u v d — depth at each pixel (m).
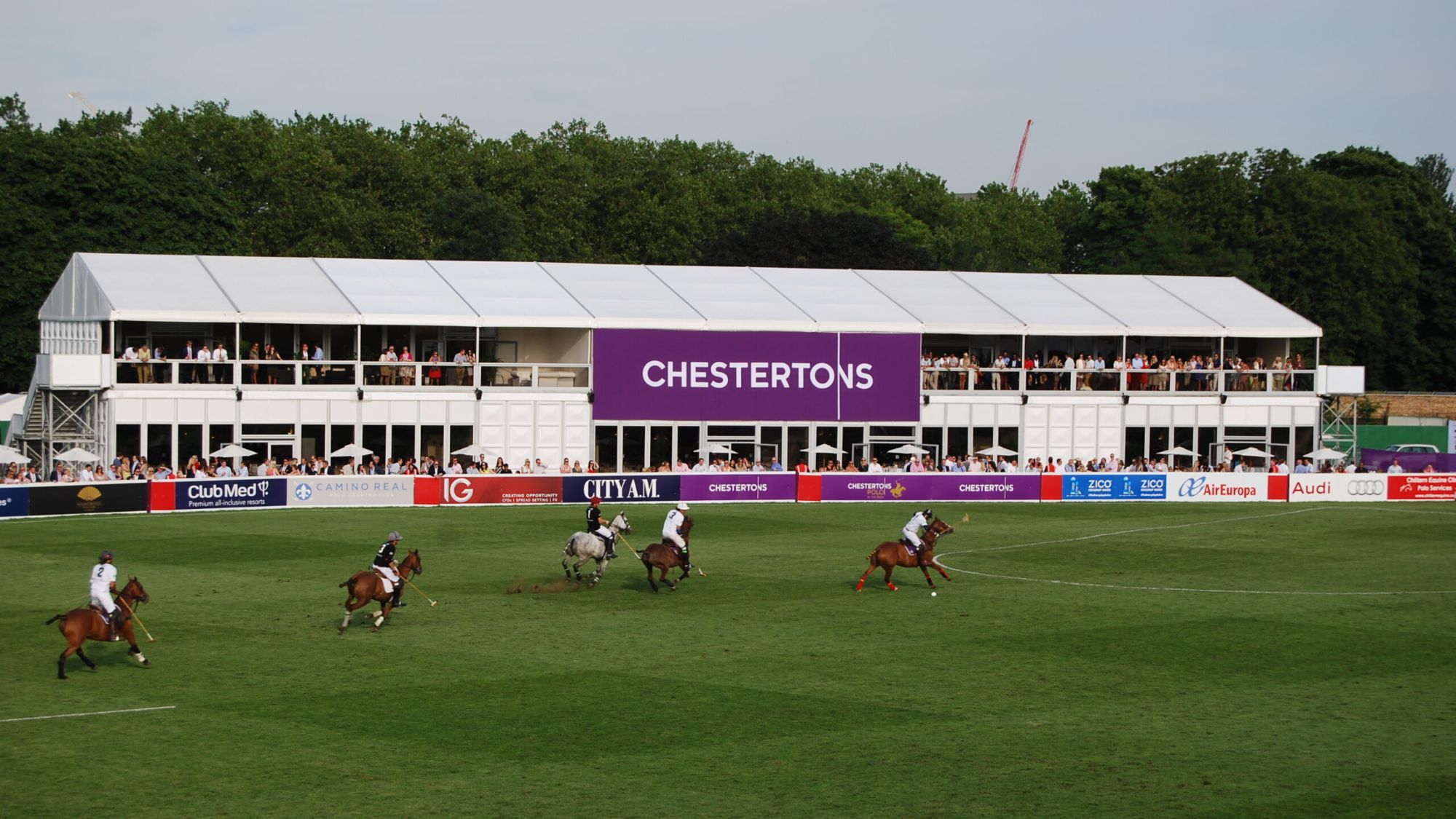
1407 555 51.09
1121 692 29.41
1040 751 25.03
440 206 126.94
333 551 48.78
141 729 26.00
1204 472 71.62
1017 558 49.75
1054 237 169.75
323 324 73.25
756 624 36.56
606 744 25.19
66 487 58.25
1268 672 31.34
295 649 32.94
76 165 95.50
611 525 44.34
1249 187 134.50
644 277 82.12
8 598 39.00
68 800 22.11
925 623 36.88
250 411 70.06
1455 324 134.62
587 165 143.25
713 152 161.50
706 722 26.67
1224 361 85.75
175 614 37.19
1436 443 104.25
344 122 144.00
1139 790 22.89
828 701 28.36
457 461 73.25
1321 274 128.00
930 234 160.50
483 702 28.08
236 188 119.75
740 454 77.31
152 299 69.25
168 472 63.44
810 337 77.62
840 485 68.50
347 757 24.34
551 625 36.25
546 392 74.12
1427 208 140.25
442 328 77.19
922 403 79.56
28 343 93.50
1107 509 67.06
